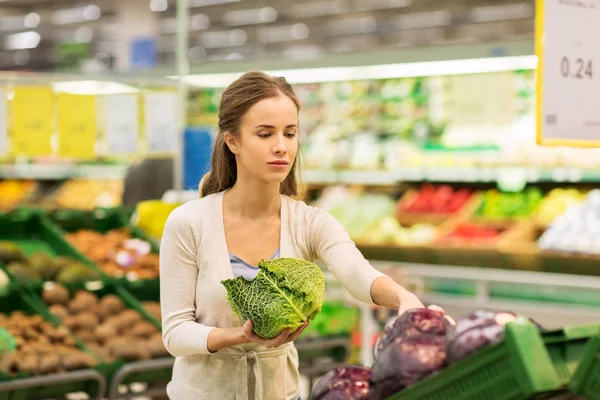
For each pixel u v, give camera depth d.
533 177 7.37
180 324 2.37
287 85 2.41
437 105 7.71
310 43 19.38
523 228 7.13
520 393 1.50
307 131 8.53
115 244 5.40
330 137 8.37
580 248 6.53
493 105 7.30
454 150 7.68
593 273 6.46
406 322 1.86
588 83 3.18
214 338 2.26
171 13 16.08
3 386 3.73
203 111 8.25
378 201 8.24
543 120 3.04
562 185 7.55
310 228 2.52
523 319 1.68
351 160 8.17
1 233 5.47
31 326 4.36
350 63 7.18
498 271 6.91
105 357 4.21
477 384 1.58
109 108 5.59
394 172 8.01
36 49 20.61
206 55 20.81
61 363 3.99
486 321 1.70
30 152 5.27
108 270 5.16
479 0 14.48
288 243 2.47
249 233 2.45
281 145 2.34
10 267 4.86
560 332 1.60
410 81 7.93
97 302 4.79
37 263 4.95
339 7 15.88
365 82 8.24
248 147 2.35
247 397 2.39
